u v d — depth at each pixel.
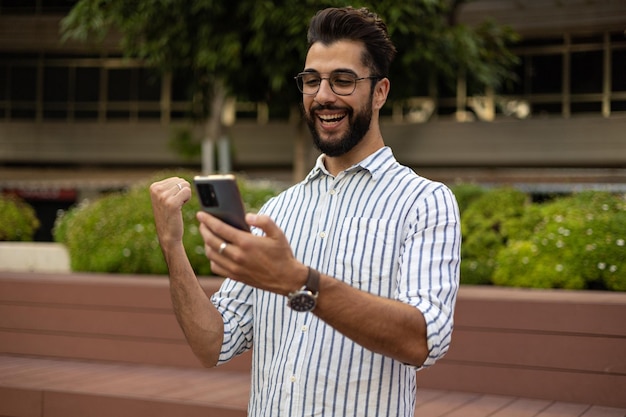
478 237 7.04
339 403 1.96
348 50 2.01
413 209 1.99
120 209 7.55
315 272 1.65
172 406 4.43
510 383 4.85
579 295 5.23
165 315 5.71
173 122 22.48
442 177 20.86
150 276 6.84
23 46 22.78
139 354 5.76
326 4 8.72
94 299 5.90
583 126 19.27
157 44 9.77
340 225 2.04
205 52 9.54
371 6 8.74
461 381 4.95
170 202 1.98
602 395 4.66
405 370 2.01
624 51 19.06
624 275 5.82
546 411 4.45
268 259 1.61
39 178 23.80
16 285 6.12
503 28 11.44
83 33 9.78
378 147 2.12
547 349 4.78
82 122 23.09
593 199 7.09
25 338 6.08
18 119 23.44
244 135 22.16
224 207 1.63
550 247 6.19
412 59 9.70
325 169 2.15
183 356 5.65
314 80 2.05
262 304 2.10
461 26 10.31
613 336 4.65
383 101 2.12
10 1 22.67
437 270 1.90
